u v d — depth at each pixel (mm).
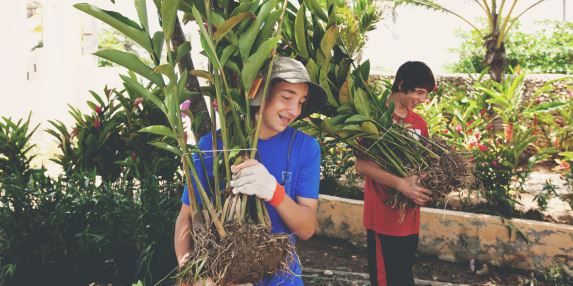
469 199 4148
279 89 1573
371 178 2645
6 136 3742
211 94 1616
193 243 1626
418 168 2555
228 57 1546
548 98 6031
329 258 4051
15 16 7039
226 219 1497
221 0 1639
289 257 1521
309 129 2742
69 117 7633
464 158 2615
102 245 3143
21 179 3309
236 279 1439
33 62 7707
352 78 2625
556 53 10078
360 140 2662
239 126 1546
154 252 3172
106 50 1479
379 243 2701
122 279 3277
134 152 3648
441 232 4051
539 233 3807
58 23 7586
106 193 3197
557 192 4664
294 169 1646
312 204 1664
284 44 2352
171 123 1551
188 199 1658
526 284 3705
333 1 2152
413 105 2713
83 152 3734
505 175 4254
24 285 3176
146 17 1540
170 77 1492
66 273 3252
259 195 1474
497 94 5211
